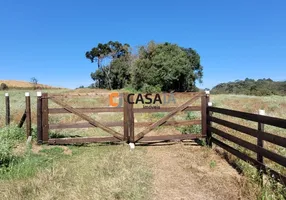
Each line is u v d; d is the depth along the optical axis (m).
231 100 20.89
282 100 20.72
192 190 4.07
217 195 3.87
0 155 5.07
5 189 3.85
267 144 6.23
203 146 6.94
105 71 55.53
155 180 4.45
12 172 4.61
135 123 7.21
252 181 4.18
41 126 6.80
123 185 3.93
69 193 3.75
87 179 4.27
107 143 7.15
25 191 3.79
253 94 34.91
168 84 36.69
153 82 36.53
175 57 37.09
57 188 3.84
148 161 5.51
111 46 65.62
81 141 6.94
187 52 47.81
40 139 6.78
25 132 7.52
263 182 4.07
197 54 49.03
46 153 6.06
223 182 4.32
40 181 4.06
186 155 6.04
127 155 5.66
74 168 4.88
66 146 6.74
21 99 22.83
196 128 7.93
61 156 5.84
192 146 6.98
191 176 4.66
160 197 3.82
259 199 3.62
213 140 6.83
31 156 5.70
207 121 7.25
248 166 4.85
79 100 17.48
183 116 10.46
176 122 7.30
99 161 5.18
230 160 5.47
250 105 16.86
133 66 42.44
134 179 4.23
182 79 37.41
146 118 10.40
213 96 26.62
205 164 5.36
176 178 4.56
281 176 3.83
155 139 7.21
